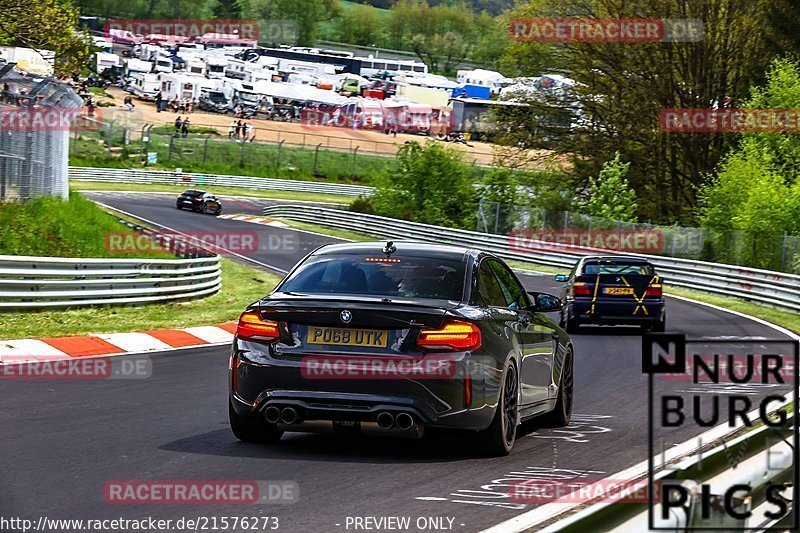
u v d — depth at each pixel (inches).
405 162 3737.7
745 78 3782.0
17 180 1729.8
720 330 1656.0
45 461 516.7
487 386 545.0
